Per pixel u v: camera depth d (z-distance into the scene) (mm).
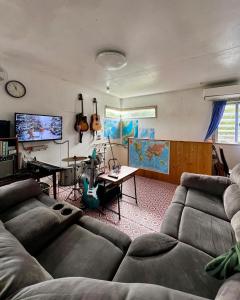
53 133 3506
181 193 2207
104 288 650
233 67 2965
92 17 1668
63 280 704
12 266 801
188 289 989
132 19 1690
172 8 1539
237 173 2084
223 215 1782
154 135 5172
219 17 1657
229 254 983
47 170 2549
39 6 1527
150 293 645
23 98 3068
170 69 3061
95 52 2412
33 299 579
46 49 2338
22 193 1925
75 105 4059
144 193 3285
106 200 2730
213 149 3723
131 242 1365
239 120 4102
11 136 2930
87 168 2785
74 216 1610
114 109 5414
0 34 1976
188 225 1570
